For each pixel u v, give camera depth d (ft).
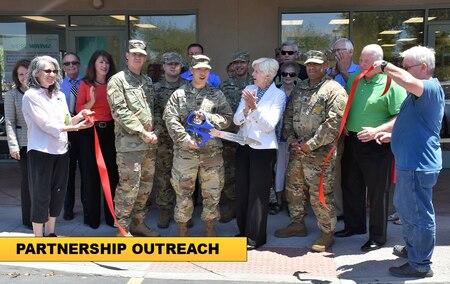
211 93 14.33
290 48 17.81
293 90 14.57
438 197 20.57
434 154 11.56
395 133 11.91
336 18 25.55
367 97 13.62
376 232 14.25
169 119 14.02
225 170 16.98
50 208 14.51
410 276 12.24
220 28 25.53
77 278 12.73
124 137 14.20
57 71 13.67
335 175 15.49
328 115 13.43
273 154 14.37
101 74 15.43
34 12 26.89
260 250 14.49
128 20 26.50
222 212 18.13
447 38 25.44
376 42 25.79
